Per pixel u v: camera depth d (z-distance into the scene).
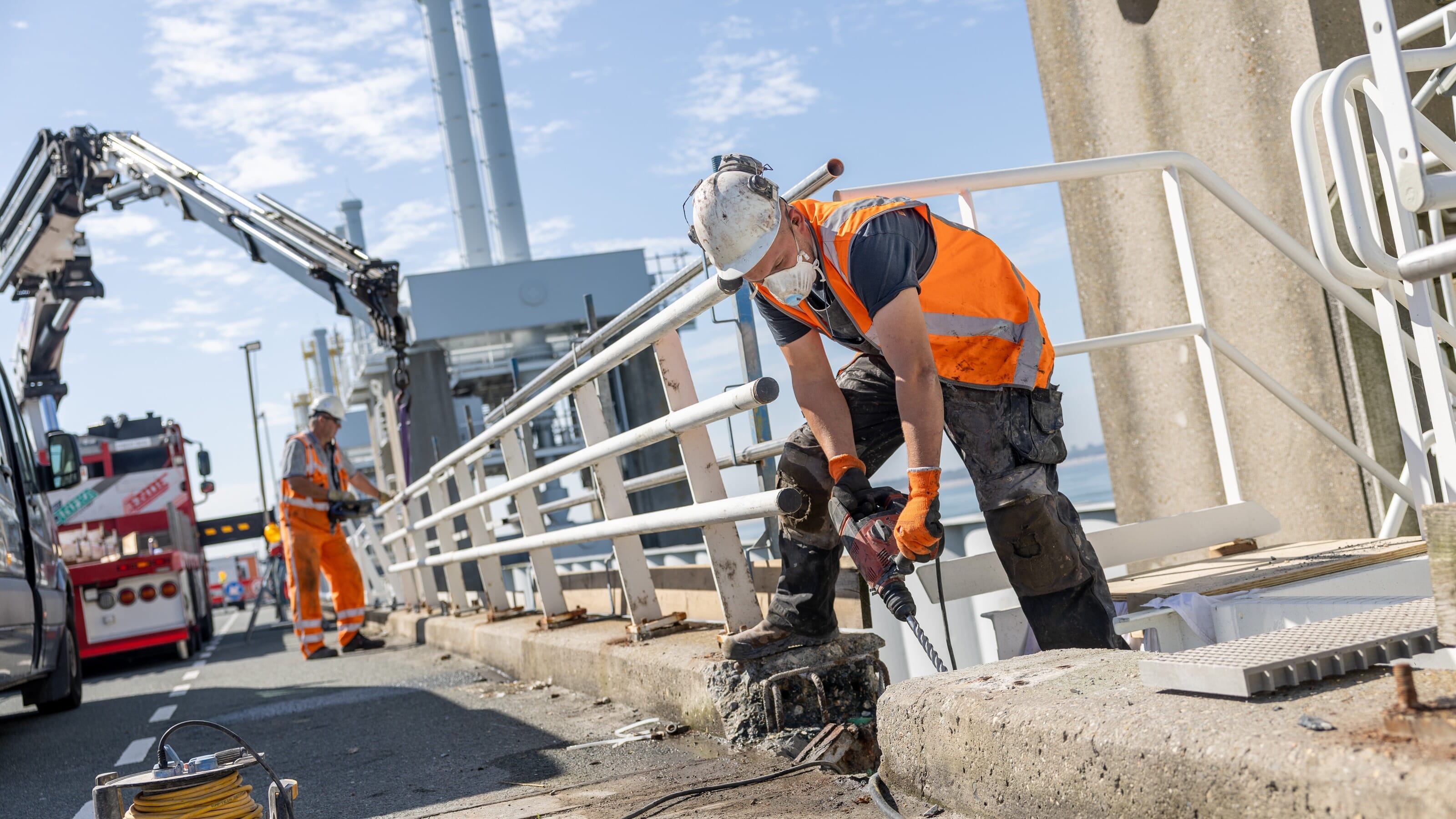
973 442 2.56
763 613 4.15
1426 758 1.15
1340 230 3.94
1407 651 1.51
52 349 12.57
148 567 12.56
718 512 3.16
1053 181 3.52
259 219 10.42
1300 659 1.48
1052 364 2.72
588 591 6.44
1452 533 1.41
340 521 9.77
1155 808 1.46
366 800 3.07
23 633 6.14
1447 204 1.74
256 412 33.41
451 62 57.94
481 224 57.75
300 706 5.73
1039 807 1.69
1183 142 4.64
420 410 33.34
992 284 2.60
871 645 3.15
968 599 4.10
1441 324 2.89
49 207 11.77
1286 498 4.36
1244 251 4.41
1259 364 4.41
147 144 11.59
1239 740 1.35
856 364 2.84
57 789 4.16
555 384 4.55
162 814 1.89
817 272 2.45
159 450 15.61
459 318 33.25
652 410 16.33
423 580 9.60
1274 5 4.19
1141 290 4.91
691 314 3.08
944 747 1.93
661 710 3.65
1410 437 2.78
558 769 3.13
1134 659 1.93
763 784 2.57
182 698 7.43
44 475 7.50
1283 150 4.21
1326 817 1.21
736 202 2.29
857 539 2.49
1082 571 2.61
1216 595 2.92
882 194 3.26
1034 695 1.81
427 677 6.42
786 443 2.93
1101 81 5.00
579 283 34.06
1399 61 1.73
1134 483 5.02
